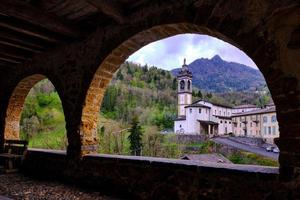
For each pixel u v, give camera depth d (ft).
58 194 13.42
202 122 158.30
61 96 17.38
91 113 16.21
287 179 8.41
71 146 16.20
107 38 14.83
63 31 15.03
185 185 11.07
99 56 15.17
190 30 12.34
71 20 15.01
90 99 15.98
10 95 22.90
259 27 9.37
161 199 11.80
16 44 17.81
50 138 72.18
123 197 13.19
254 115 147.02
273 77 8.95
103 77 15.93
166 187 11.69
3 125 23.31
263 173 8.97
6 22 14.29
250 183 9.26
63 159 16.62
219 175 10.11
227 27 10.17
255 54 9.42
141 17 13.12
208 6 10.77
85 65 16.01
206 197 10.39
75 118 16.12
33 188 14.61
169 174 11.67
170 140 86.69
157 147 64.28
